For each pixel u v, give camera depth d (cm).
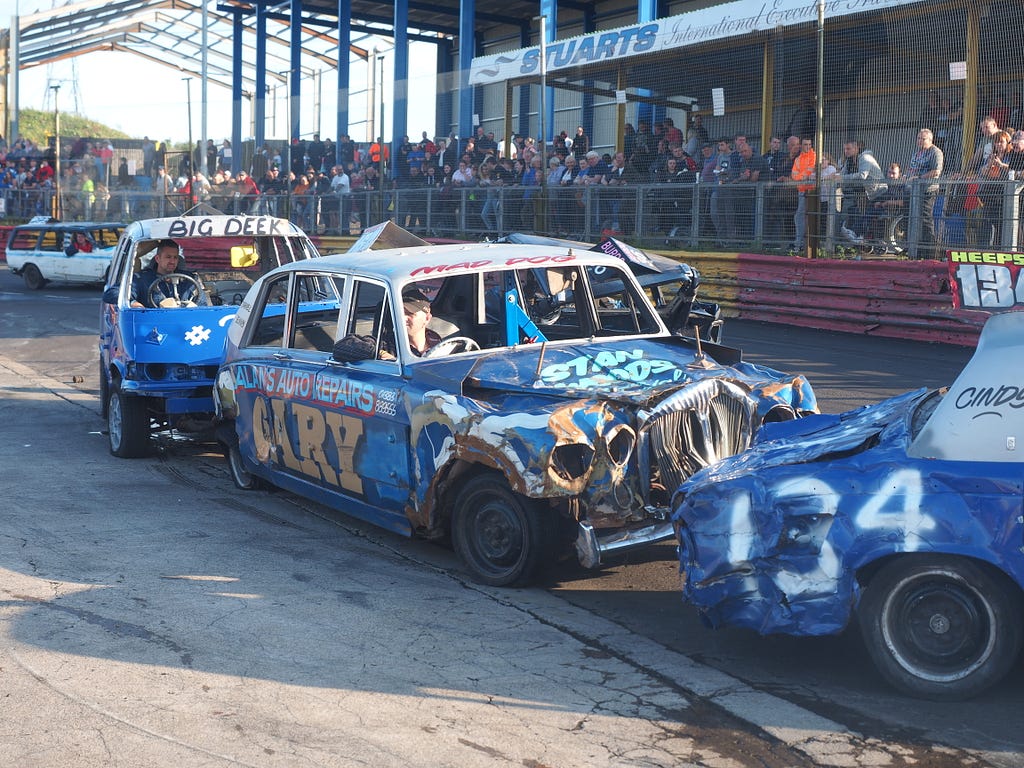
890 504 421
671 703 429
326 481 681
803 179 1486
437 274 654
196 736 404
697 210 1633
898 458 429
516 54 1906
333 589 578
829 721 408
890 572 426
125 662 477
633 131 1722
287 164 2352
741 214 1579
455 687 447
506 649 489
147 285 955
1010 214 1262
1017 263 1055
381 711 424
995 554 402
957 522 408
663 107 1723
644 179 1697
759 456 480
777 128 1539
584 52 1788
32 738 404
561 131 1909
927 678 421
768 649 487
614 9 2909
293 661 477
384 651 488
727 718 414
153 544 669
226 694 442
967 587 412
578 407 544
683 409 555
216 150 2658
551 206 1806
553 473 530
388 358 638
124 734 407
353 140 2188
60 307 2177
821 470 441
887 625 428
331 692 443
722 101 1595
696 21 1616
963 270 1091
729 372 612
